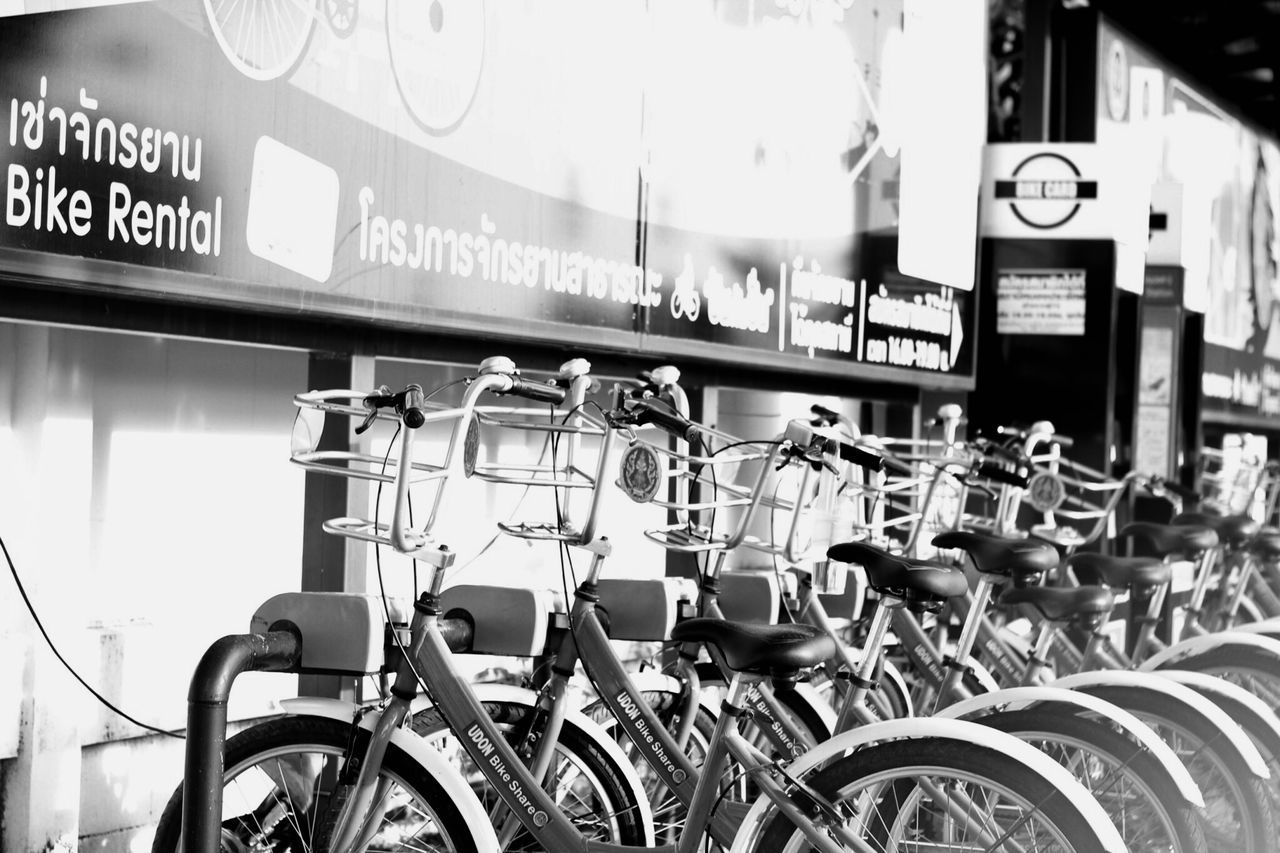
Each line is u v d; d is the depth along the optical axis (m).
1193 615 4.75
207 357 3.52
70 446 3.16
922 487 4.30
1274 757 3.27
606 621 2.97
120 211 2.49
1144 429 7.21
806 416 5.45
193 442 3.49
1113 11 7.92
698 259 4.07
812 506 3.30
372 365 3.24
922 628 3.92
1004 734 2.47
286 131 2.80
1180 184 7.20
